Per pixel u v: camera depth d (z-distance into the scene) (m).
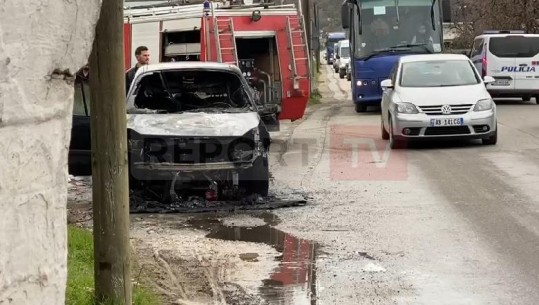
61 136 2.60
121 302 5.12
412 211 9.31
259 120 10.27
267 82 17.48
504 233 8.06
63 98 2.60
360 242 7.89
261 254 7.50
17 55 2.26
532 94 26.94
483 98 15.05
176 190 10.08
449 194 10.32
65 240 2.66
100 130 5.00
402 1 23.81
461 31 45.31
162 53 17.88
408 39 23.70
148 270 6.84
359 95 24.12
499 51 26.84
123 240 5.12
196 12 17.25
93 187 5.09
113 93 4.96
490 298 5.97
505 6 40.62
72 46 2.58
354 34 24.12
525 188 10.52
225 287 6.39
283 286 6.41
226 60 17.03
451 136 14.91
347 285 6.40
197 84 11.41
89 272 6.11
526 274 6.59
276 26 17.27
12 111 2.27
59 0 2.44
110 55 4.92
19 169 2.34
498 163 12.80
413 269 6.84
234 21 17.20
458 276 6.58
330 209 9.62
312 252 7.55
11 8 2.20
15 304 2.34
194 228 8.76
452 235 8.05
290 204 9.88
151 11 17.97
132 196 10.00
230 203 9.98
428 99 14.98
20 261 2.36
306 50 17.44
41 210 2.48
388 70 23.61
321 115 24.36
